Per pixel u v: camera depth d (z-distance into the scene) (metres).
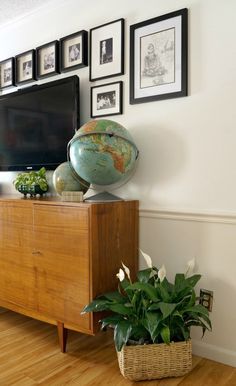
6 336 2.10
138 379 1.61
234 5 1.71
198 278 1.72
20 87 2.81
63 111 2.32
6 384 1.58
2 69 2.90
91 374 1.68
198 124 1.84
